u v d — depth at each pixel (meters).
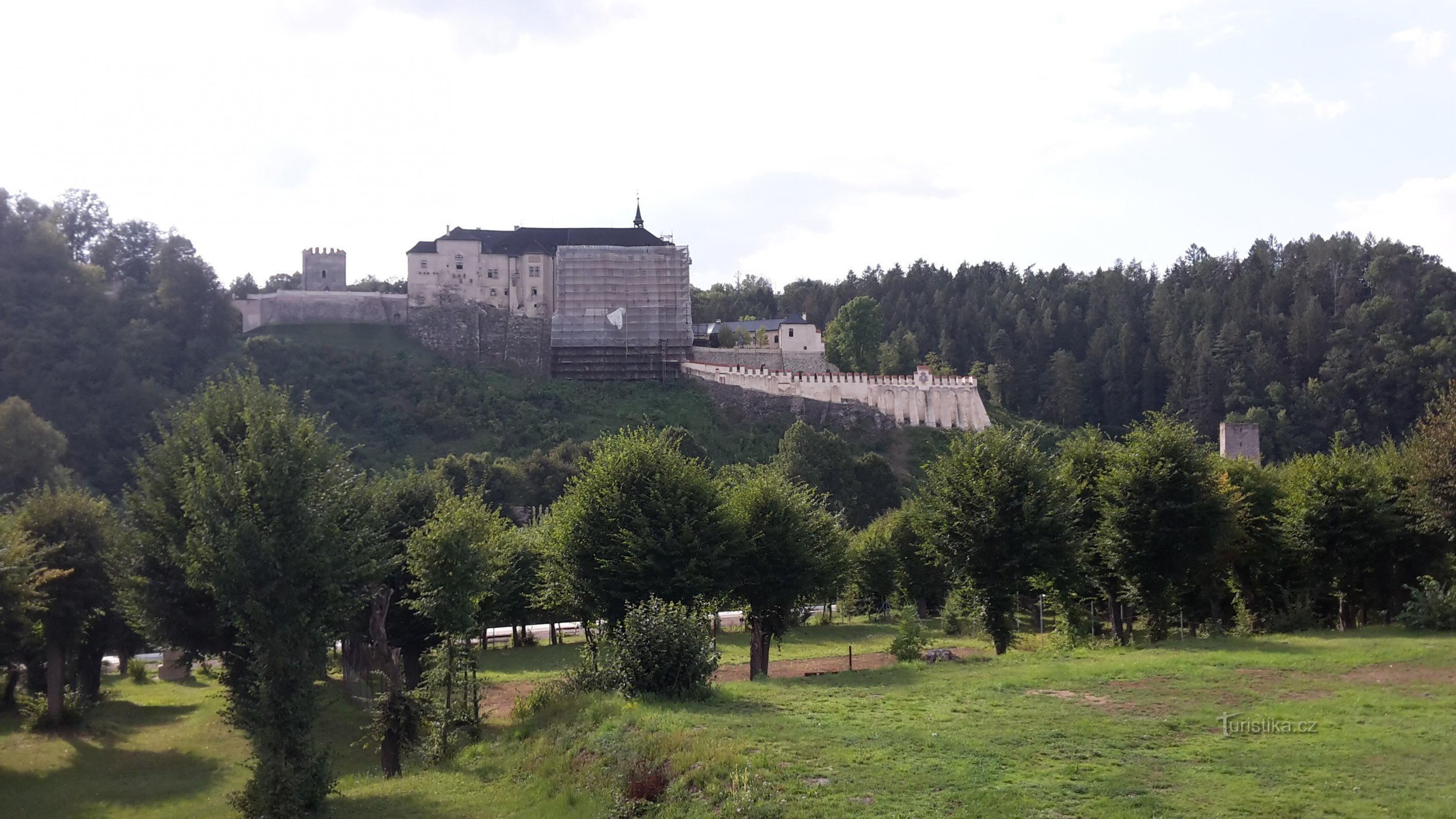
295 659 27.20
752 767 21.75
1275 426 148.38
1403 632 38.00
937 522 45.97
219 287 138.00
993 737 23.11
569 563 41.19
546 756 28.00
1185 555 44.41
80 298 126.88
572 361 149.62
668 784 22.50
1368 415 147.75
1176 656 33.19
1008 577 44.06
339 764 37.09
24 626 37.72
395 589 45.91
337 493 29.30
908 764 21.31
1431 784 18.22
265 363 131.62
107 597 41.31
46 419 108.62
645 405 139.25
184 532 32.28
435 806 26.47
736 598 45.06
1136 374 185.75
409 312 148.38
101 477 104.31
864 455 123.94
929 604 84.00
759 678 36.50
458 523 34.81
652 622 31.92
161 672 58.09
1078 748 21.89
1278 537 49.72
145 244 163.50
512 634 68.69
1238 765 19.97
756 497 44.91
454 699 34.81
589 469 43.44
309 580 27.81
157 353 125.81
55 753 37.53
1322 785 18.45
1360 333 163.50
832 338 182.25
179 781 34.72
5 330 116.19
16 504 63.66
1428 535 46.56
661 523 40.81
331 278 158.00
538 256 154.50
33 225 132.62
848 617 81.19
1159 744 21.95
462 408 131.38
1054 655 36.84
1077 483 50.22
